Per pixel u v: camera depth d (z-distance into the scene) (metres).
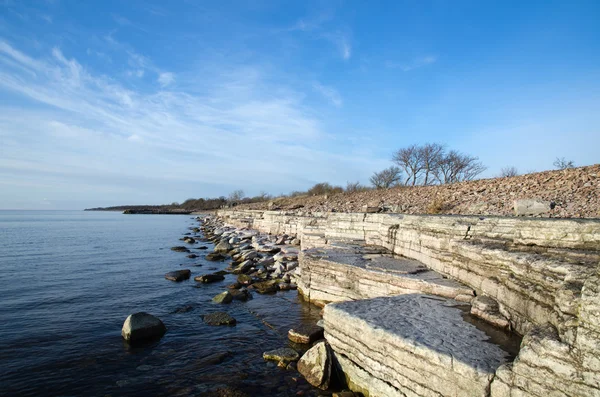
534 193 12.63
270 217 27.08
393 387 4.54
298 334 7.37
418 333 4.64
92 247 23.84
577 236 5.11
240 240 24.38
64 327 8.29
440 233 8.25
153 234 35.47
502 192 14.34
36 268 15.71
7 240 28.25
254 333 7.93
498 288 5.36
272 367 6.27
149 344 7.32
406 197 20.22
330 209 22.81
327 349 5.78
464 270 6.68
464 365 3.75
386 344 4.68
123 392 5.49
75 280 13.27
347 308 5.84
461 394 3.74
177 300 10.59
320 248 11.80
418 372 4.20
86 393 5.46
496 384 3.47
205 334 7.88
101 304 10.18
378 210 17.12
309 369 5.78
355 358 5.27
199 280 13.02
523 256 4.97
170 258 18.98
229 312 9.40
